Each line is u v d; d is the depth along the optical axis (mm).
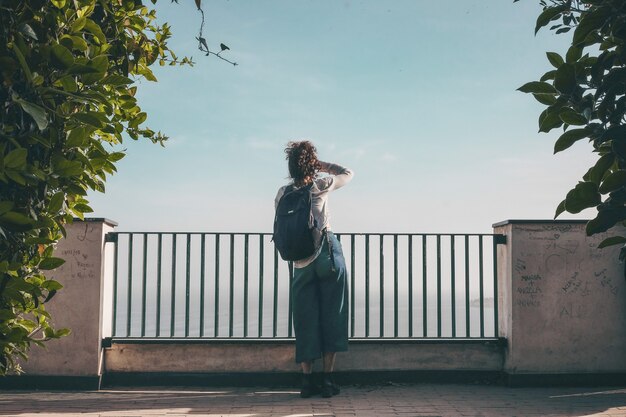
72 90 2443
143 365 5715
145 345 5719
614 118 2375
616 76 2336
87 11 2869
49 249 2801
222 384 5676
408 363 5754
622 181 2197
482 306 5859
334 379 5688
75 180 2664
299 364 5699
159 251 5855
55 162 2492
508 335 5684
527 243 5684
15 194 2490
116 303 5887
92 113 2506
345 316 5191
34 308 2855
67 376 5508
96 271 5582
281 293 5867
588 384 5617
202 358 5715
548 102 2547
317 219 5066
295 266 5176
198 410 4691
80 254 5590
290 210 4973
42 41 2498
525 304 5645
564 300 5668
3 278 2344
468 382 5754
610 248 5730
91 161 2861
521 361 5602
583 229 5719
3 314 2443
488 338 5777
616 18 2332
